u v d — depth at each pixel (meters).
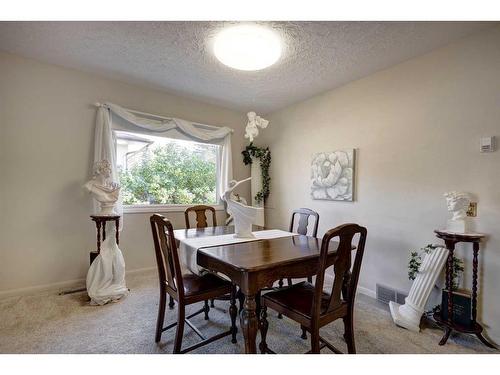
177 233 2.31
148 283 2.90
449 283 1.93
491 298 1.90
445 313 1.97
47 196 2.65
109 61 2.57
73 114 2.78
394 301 2.49
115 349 1.72
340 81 2.93
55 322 2.05
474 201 2.00
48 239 2.66
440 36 2.05
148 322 2.08
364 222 2.80
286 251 1.71
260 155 4.03
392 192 2.54
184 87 3.19
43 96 2.62
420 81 2.34
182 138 3.53
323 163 3.22
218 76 2.87
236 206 2.15
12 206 2.49
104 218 2.52
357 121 2.88
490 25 1.91
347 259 1.46
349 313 1.58
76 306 2.32
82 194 2.84
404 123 2.46
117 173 3.01
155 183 3.45
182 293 1.62
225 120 3.96
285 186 3.83
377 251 2.67
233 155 4.08
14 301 2.38
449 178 2.14
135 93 3.16
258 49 2.13
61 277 2.72
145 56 2.46
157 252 1.84
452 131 2.13
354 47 2.23
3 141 2.45
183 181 3.69
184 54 2.41
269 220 4.10
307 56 2.39
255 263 1.44
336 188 3.05
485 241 1.93
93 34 2.11
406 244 2.43
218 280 1.89
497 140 1.89
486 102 1.95
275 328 2.04
